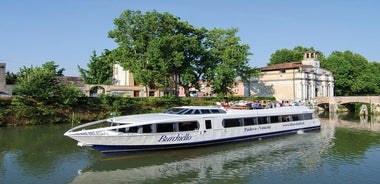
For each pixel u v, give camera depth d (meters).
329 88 81.25
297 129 31.06
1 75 44.50
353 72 85.25
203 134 23.17
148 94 56.09
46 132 30.39
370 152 22.92
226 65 56.03
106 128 20.25
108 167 18.88
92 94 55.06
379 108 61.56
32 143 25.06
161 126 21.42
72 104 39.78
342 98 66.94
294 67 72.25
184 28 54.00
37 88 37.06
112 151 20.23
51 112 37.38
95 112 41.38
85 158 20.70
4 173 17.58
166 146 21.64
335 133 32.03
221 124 24.33
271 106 36.78
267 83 76.62
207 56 56.62
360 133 32.19
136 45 49.56
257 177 17.17
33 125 35.44
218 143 24.36
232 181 16.55
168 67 48.44
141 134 20.55
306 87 72.06
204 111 24.20
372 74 86.88
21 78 37.62
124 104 43.97
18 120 35.34
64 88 39.53
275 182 16.36
